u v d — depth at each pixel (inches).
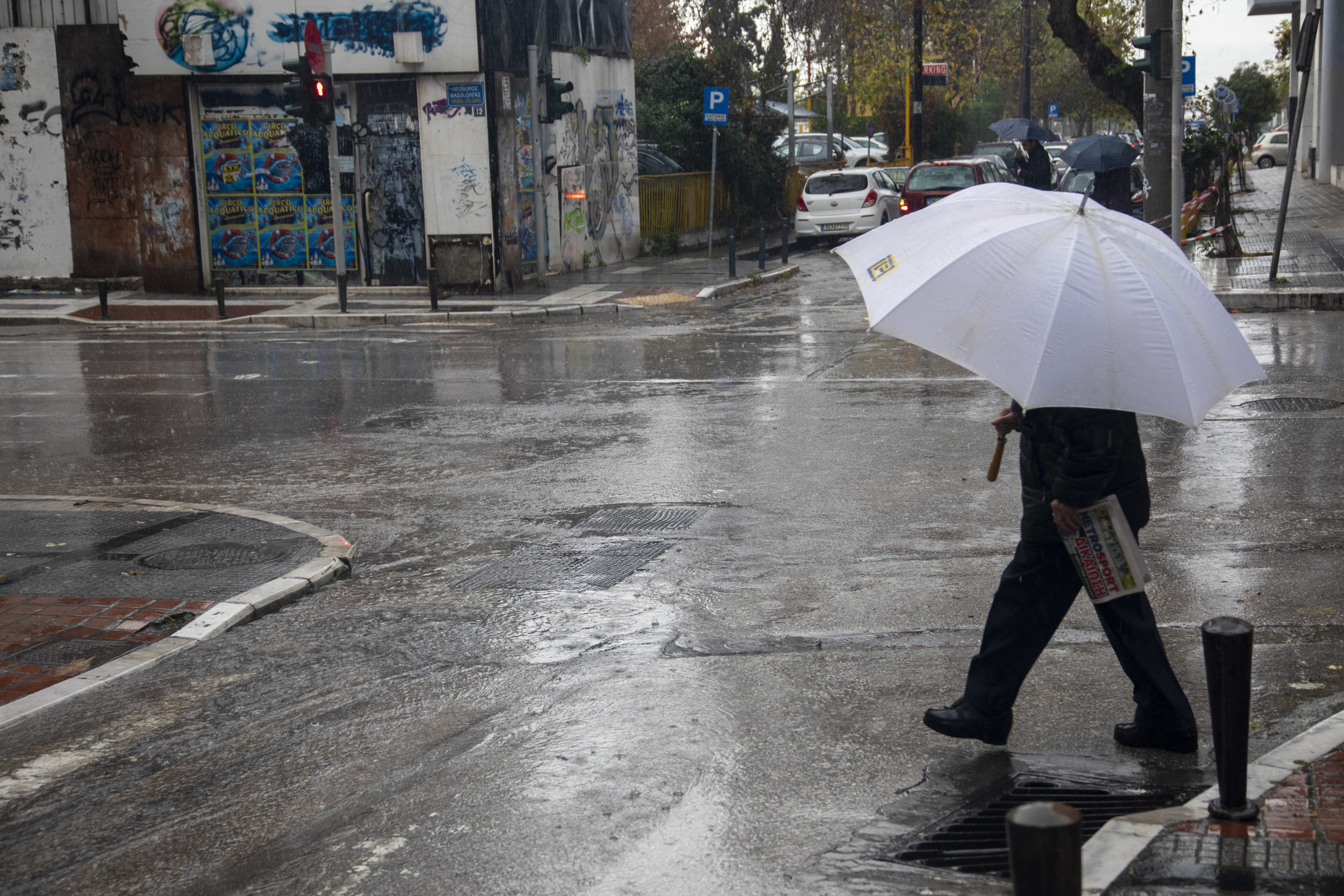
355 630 248.2
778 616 246.4
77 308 844.6
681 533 308.0
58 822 169.6
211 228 928.9
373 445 421.7
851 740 187.2
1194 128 898.7
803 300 833.5
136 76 906.7
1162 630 230.1
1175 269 163.0
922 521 310.8
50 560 294.2
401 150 885.2
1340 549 274.2
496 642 237.8
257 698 213.6
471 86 856.3
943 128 2054.6
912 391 488.1
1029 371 149.7
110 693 217.5
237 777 181.8
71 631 246.8
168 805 173.6
